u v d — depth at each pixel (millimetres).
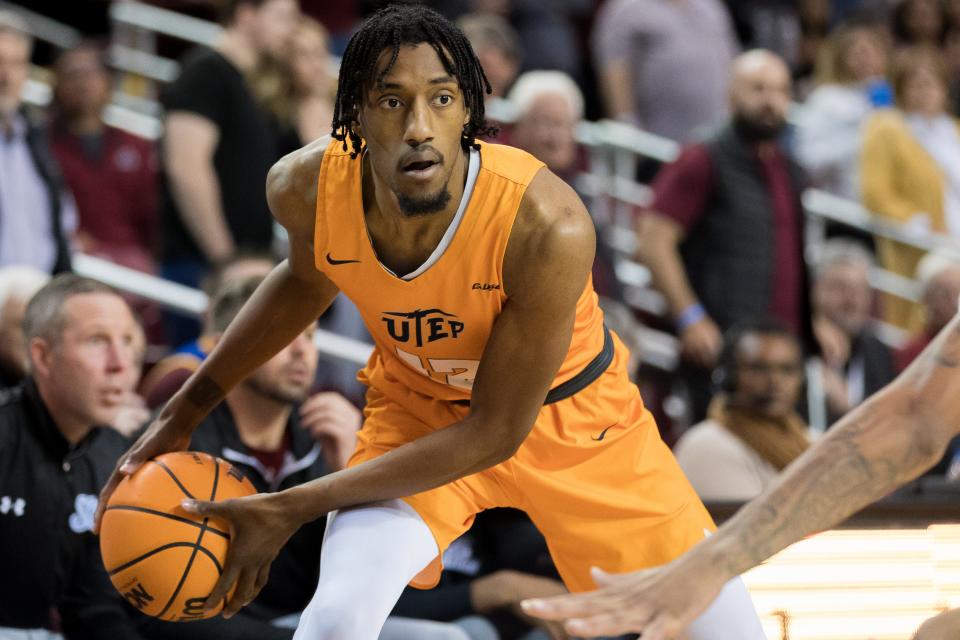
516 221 3303
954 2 11305
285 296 3781
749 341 5895
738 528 2689
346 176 3381
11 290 5367
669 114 9742
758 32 11555
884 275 9469
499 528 5297
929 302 7965
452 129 3160
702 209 7418
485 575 5266
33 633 4664
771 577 5066
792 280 7457
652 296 8867
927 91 9836
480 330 3506
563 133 7562
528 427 3510
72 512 4672
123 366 4645
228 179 7199
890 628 5051
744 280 7355
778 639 5020
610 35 9875
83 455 4746
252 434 4910
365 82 3117
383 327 3621
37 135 6953
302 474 4984
